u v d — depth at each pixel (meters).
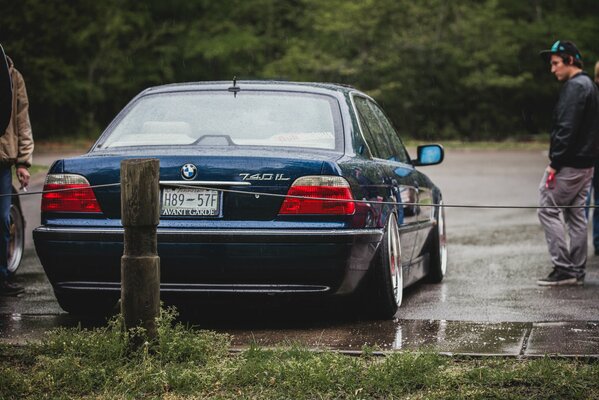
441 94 60.62
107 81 56.97
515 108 62.47
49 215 7.02
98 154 7.11
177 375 5.21
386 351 5.91
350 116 7.64
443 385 5.13
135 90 60.28
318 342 6.49
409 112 60.69
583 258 9.59
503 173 29.89
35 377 5.25
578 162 9.50
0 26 50.03
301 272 6.69
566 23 61.66
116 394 5.04
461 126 61.31
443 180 26.80
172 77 60.03
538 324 7.14
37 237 6.95
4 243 8.85
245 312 7.85
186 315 7.69
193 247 6.68
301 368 5.28
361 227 6.89
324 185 6.71
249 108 7.55
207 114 7.51
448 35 61.16
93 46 57.12
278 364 5.41
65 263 6.91
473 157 40.72
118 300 7.62
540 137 60.72
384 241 7.26
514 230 15.30
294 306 8.08
